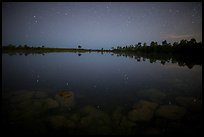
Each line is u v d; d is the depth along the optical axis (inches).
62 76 687.1
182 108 344.5
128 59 1649.9
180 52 2151.8
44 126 267.6
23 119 288.5
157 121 294.7
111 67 992.9
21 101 365.1
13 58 1432.1
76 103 377.7
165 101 399.5
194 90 496.7
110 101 396.5
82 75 717.9
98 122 285.0
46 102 359.3
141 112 322.7
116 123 285.7
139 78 673.0
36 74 717.9
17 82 568.4
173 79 652.1
